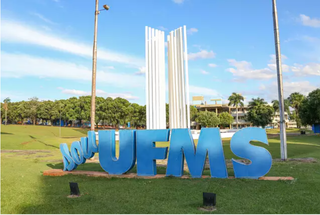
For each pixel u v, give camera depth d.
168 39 29.02
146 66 28.75
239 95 78.56
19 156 19.91
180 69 26.48
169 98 28.28
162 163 15.59
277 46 14.48
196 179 9.29
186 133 9.93
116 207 6.24
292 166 11.65
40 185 9.05
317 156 15.25
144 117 77.81
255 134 9.10
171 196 7.15
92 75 18.52
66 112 81.12
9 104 88.94
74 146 12.05
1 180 9.70
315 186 7.71
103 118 74.38
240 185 8.14
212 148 9.55
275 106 74.00
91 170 12.88
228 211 5.73
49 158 18.56
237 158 16.59
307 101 44.44
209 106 92.69
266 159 8.91
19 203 6.71
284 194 6.99
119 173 10.76
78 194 7.52
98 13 18.88
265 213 5.58
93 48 18.66
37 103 86.12
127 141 10.76
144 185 8.65
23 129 54.97
